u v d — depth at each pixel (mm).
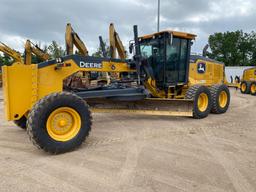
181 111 7352
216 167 4004
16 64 5113
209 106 8148
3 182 3541
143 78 7266
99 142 5312
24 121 6152
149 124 7039
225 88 9156
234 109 10148
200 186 3408
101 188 3367
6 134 6004
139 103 7262
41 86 5145
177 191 3281
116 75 7578
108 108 7016
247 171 3861
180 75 8328
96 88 6438
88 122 4934
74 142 4738
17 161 4301
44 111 4418
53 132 4625
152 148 4926
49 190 3322
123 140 5465
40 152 4746
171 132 6160
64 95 4668
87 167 4039
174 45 7949
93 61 5980
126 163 4180
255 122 7402
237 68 36469
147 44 8070
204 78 9422
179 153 4637
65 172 3859
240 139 5555
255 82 18453
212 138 5637
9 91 4762
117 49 7910
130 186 3412
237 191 3287
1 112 9352
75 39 6957
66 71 5477
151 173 3795
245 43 70438
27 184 3482
